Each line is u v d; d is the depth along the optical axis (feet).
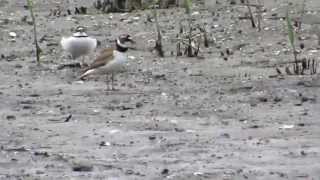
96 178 57.41
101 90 93.76
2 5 167.22
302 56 111.34
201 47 121.08
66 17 151.02
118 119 78.28
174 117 79.10
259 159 62.13
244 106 83.76
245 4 150.51
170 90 93.15
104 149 66.49
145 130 73.41
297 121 76.38
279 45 119.44
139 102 86.53
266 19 136.26
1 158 63.57
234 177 57.06
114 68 93.61
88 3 171.53
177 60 112.57
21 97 90.48
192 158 62.95
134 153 65.00
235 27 132.05
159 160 62.49
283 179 56.49
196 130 73.20
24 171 59.67
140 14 149.89
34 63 112.68
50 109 83.87
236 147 66.33
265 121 76.74
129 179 56.95
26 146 67.92
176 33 130.62
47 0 175.22
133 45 123.95
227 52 116.47
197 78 100.17
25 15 155.22
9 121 78.23
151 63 110.83
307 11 140.36
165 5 155.84
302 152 63.72
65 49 110.63
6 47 125.08
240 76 100.42
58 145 68.23
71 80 100.73
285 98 87.25
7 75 104.17
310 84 93.61
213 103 85.51
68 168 60.44
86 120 78.13
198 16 143.13
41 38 131.44
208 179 56.70
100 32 135.23
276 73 101.30
